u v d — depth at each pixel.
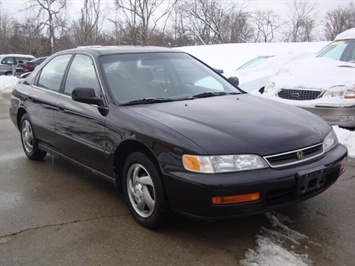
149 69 4.47
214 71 5.02
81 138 4.25
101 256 3.13
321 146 3.46
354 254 3.05
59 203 4.15
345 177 4.71
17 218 3.82
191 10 35.22
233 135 3.20
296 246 3.18
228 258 3.05
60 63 5.06
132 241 3.34
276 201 3.11
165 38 32.38
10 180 4.88
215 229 3.49
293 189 3.15
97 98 3.97
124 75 4.27
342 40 8.52
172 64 4.70
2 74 23.66
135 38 28.94
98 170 4.13
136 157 3.50
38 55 36.34
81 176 4.98
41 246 3.30
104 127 3.86
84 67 4.52
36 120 5.21
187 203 3.08
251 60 12.81
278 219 3.65
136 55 4.61
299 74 7.38
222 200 2.95
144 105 3.90
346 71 7.01
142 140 3.40
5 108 11.66
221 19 36.16
